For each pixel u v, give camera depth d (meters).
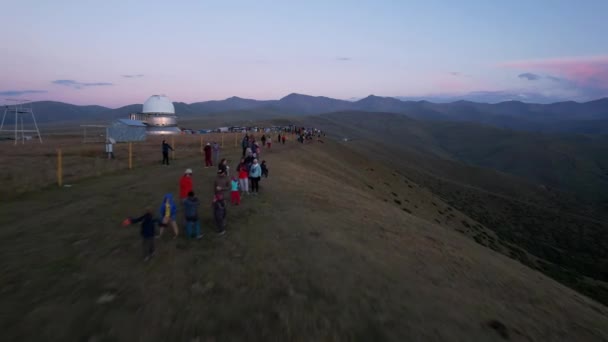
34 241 10.02
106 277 7.80
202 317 6.36
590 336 9.34
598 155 177.00
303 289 7.66
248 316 6.48
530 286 12.40
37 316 6.20
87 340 5.60
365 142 140.75
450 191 67.75
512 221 50.91
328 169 38.31
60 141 58.12
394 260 10.53
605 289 25.55
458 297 8.87
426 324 7.04
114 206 13.81
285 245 10.23
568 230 49.97
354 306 7.21
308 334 6.11
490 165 183.62
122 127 59.97
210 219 12.32
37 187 18.08
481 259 14.45
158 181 19.09
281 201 15.55
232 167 24.45
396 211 21.45
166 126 91.19
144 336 5.76
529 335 7.95
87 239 10.16
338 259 9.58
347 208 16.84
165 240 10.20
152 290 7.25
